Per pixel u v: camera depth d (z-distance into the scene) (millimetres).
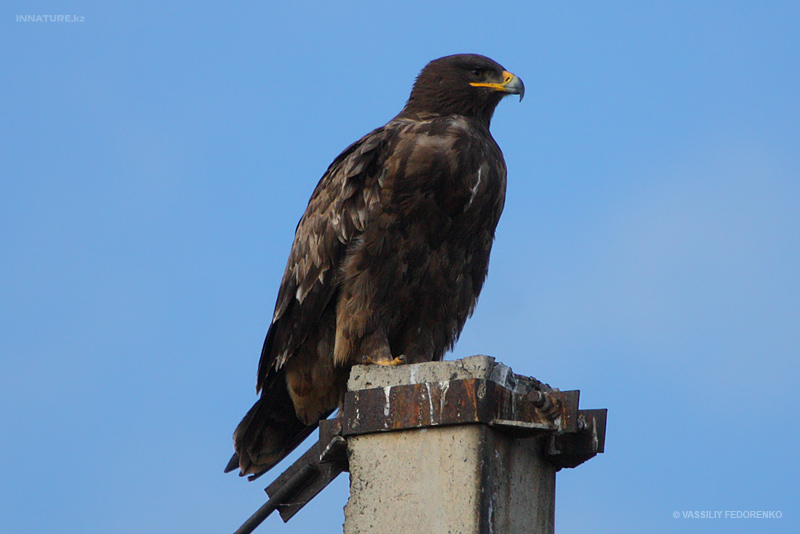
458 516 8586
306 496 10844
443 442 8836
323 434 10031
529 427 8836
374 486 8992
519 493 9055
